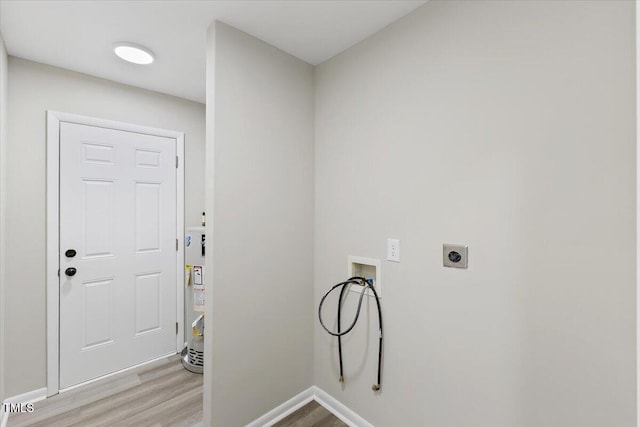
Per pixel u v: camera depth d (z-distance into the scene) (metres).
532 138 1.16
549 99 1.12
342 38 1.78
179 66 2.13
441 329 1.44
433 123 1.46
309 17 1.60
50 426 1.79
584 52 1.05
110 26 1.67
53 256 2.09
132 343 2.46
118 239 2.38
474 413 1.33
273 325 1.87
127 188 2.43
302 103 2.03
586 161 1.04
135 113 2.47
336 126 1.95
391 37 1.64
